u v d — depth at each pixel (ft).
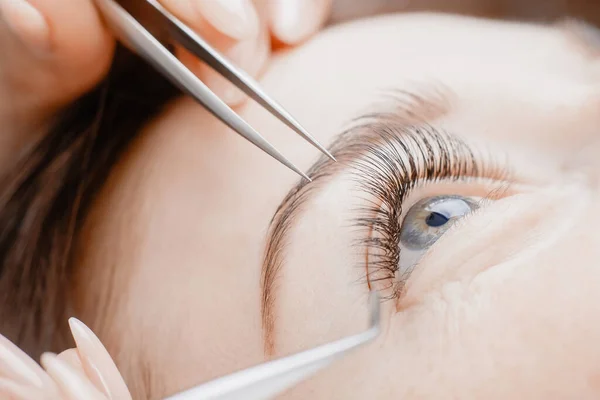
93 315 0.65
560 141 0.62
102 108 0.68
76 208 0.67
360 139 0.62
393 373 0.58
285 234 0.61
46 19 0.63
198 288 0.62
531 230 0.60
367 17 0.69
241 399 0.54
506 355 0.57
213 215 0.63
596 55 0.65
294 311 0.60
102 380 0.56
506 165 0.62
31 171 0.69
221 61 0.60
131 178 0.66
